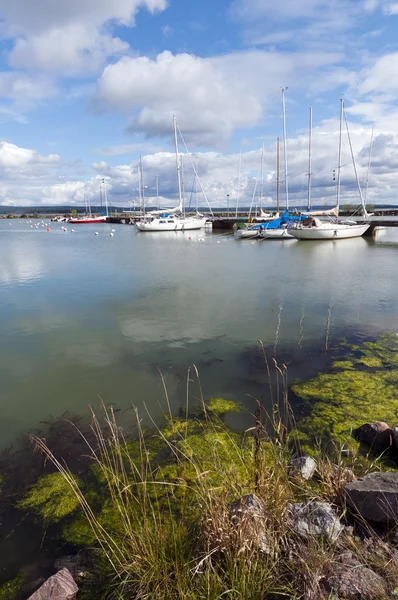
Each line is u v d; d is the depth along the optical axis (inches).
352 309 369.4
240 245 1106.1
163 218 1765.5
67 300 424.5
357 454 147.4
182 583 83.7
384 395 198.8
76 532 117.4
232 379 225.0
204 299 419.2
